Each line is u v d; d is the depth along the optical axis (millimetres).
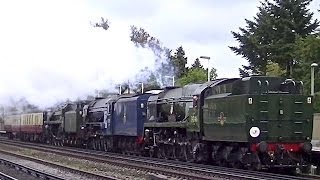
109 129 36156
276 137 20609
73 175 21219
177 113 27562
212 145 23969
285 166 20516
